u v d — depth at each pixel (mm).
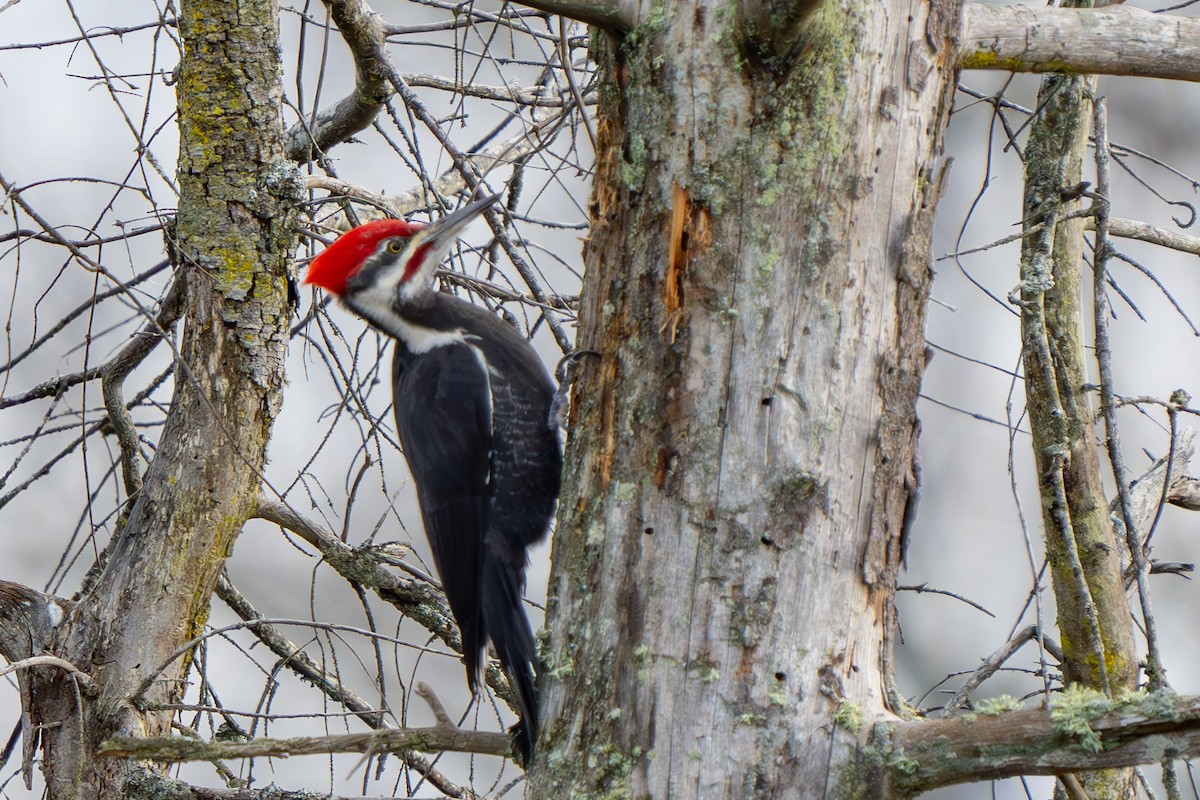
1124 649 8719
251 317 8672
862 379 6047
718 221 6074
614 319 6410
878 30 6102
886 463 6094
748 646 5852
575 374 6738
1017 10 6660
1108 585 8789
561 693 6219
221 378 8672
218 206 8578
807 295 6012
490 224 8859
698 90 6133
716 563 5926
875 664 6027
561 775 6051
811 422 5969
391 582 9586
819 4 5652
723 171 6078
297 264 9625
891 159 6113
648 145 6270
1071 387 8977
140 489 8922
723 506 5953
